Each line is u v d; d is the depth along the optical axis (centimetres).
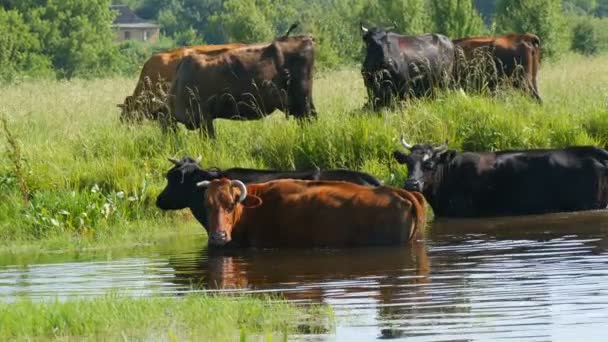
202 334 1059
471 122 2173
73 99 2908
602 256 1427
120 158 2078
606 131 2200
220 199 1603
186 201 1762
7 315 1101
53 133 2352
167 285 1366
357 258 1498
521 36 2645
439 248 1548
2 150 2167
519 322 1085
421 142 2105
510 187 1884
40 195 1878
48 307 1141
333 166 2056
